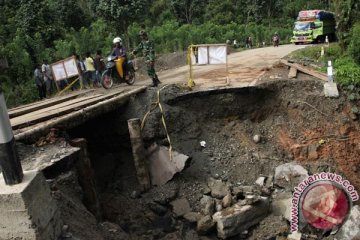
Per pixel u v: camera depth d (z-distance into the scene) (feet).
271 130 38.06
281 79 40.16
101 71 50.70
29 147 24.82
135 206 30.32
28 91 60.54
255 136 37.06
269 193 31.96
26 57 66.85
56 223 17.85
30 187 15.97
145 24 131.23
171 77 51.93
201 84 41.78
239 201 30.25
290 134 37.50
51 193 19.16
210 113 37.91
